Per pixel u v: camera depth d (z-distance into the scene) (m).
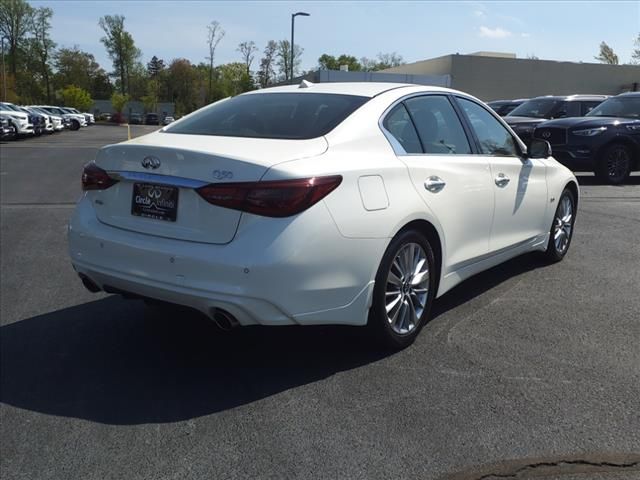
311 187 3.23
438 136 4.33
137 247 3.47
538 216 5.46
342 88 4.28
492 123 5.03
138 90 104.62
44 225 8.09
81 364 3.81
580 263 6.05
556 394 3.38
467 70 44.84
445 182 4.12
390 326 3.82
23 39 90.50
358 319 3.57
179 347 4.05
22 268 5.95
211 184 3.27
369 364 3.76
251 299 3.17
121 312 4.71
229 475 2.68
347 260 3.40
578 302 4.89
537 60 45.44
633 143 12.31
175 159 3.40
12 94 69.62
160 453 2.86
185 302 3.37
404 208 3.71
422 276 4.00
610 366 3.73
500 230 4.89
